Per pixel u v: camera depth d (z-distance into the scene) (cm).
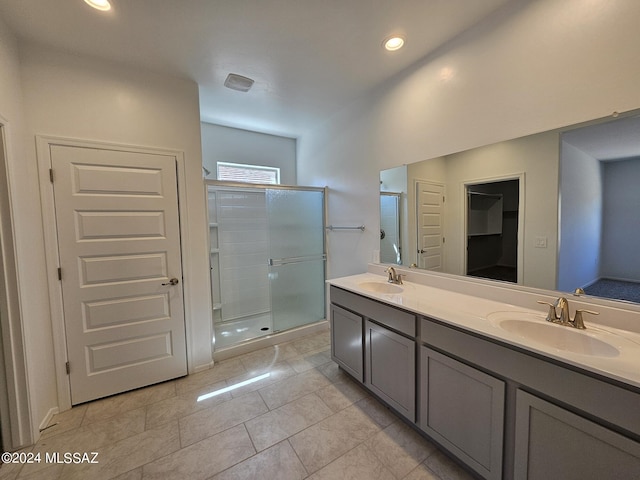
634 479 86
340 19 168
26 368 162
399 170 237
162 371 227
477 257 183
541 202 151
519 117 157
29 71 178
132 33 175
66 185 191
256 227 366
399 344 170
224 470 145
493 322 135
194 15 161
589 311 128
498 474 121
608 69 126
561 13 138
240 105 288
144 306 219
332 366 251
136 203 213
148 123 217
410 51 202
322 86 251
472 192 184
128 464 150
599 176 130
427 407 154
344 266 314
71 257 194
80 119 194
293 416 185
